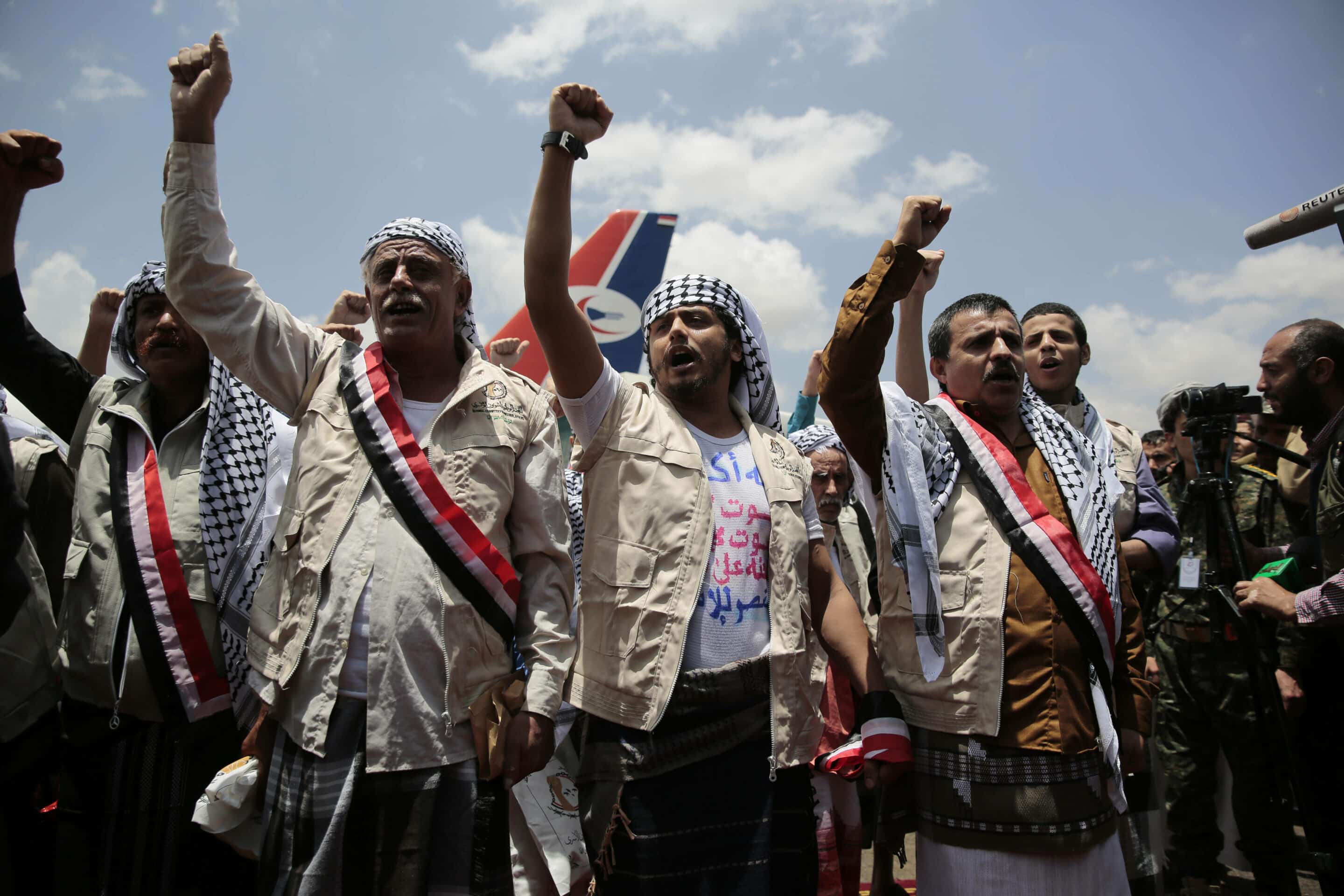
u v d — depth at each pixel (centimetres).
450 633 196
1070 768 231
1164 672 395
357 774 187
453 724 193
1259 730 275
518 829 280
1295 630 310
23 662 255
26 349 275
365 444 206
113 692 233
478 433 213
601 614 222
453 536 200
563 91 217
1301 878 407
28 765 253
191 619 238
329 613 194
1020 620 236
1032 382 359
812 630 239
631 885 204
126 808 231
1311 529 327
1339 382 321
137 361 277
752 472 245
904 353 307
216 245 207
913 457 245
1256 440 308
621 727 214
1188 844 383
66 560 254
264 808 197
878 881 269
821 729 234
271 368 214
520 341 425
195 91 206
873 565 319
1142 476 376
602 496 230
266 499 255
